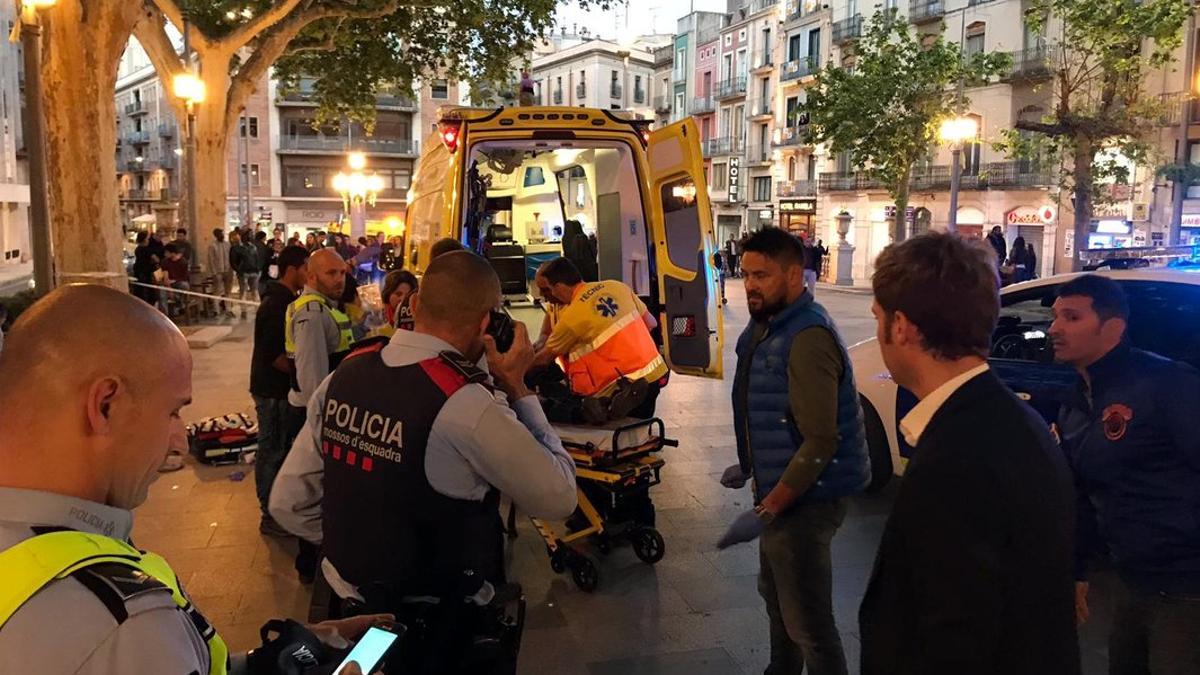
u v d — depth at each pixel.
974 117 32.22
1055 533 1.41
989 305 1.50
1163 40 19.58
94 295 1.14
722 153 49.41
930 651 1.39
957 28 33.19
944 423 1.46
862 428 2.81
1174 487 2.33
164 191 61.12
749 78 46.69
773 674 2.99
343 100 22.89
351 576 2.04
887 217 36.34
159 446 1.18
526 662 3.64
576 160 8.73
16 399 1.09
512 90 23.97
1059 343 2.54
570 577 4.52
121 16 10.70
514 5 20.53
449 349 2.07
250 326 15.63
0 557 1.00
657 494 5.90
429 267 2.14
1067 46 21.05
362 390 2.04
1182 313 4.30
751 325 2.94
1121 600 2.51
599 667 3.61
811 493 2.64
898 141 26.89
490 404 1.99
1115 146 21.64
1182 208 24.56
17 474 1.09
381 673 1.50
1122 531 2.42
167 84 18.22
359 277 21.53
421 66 22.67
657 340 6.82
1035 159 24.09
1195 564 2.32
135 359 1.12
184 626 1.07
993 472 1.39
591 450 4.50
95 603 0.99
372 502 2.00
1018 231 31.41
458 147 6.59
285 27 18.52
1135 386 2.38
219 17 19.56
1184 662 2.34
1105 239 26.45
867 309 21.12
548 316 5.44
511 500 2.18
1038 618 1.38
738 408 2.99
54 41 10.40
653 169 6.77
